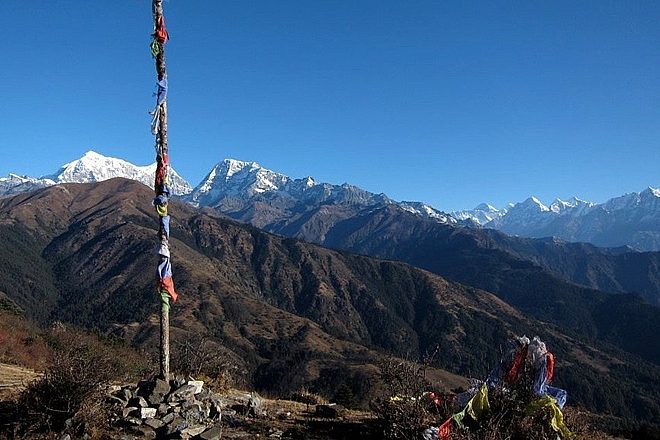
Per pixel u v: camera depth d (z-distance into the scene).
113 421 10.06
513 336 11.97
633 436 17.39
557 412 10.47
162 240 11.46
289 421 12.44
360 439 11.14
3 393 12.02
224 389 15.99
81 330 33.09
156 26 11.46
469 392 10.98
